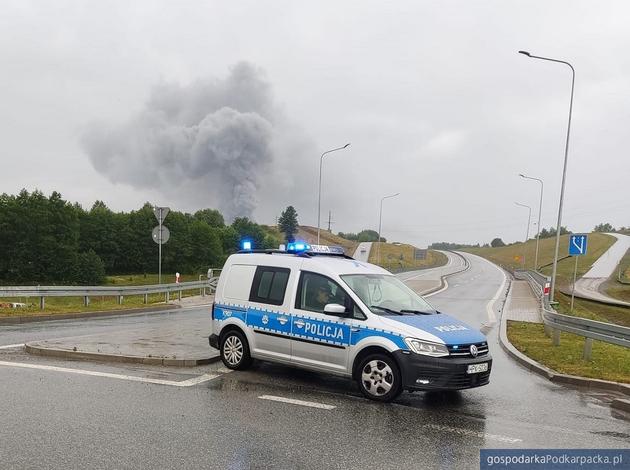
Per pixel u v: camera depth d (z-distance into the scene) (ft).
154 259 284.61
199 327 43.01
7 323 47.03
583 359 32.45
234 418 18.54
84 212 281.33
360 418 19.04
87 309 59.16
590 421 19.95
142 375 24.91
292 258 25.77
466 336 21.74
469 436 17.56
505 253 428.97
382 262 306.55
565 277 236.22
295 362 24.26
